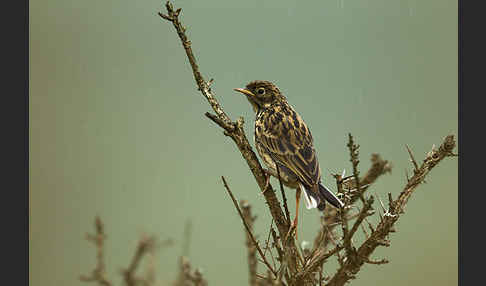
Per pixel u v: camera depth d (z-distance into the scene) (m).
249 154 7.82
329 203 8.00
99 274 6.10
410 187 7.03
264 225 13.82
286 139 9.68
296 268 7.08
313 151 9.65
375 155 8.03
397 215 6.79
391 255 15.23
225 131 7.73
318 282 7.28
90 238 6.29
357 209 7.68
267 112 10.23
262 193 7.86
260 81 10.50
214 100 7.76
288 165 9.46
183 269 6.22
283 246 7.15
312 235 12.55
